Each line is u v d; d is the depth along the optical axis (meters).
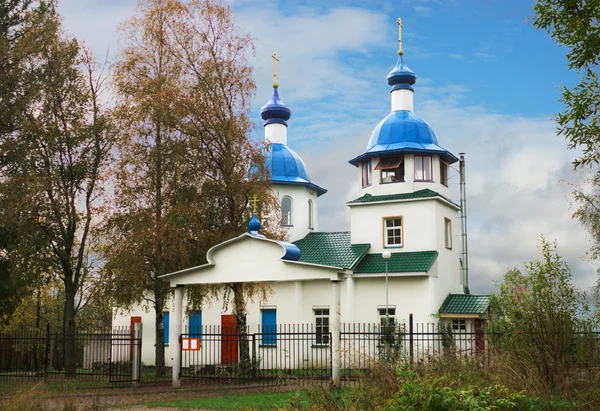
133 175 27.88
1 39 32.59
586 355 14.06
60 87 31.70
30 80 32.00
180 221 26.12
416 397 10.45
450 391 10.50
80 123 31.84
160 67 29.14
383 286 33.84
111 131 31.83
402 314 33.19
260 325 35.12
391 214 35.91
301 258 36.34
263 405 15.18
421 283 33.09
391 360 13.56
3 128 32.19
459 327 33.19
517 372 13.61
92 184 32.25
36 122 31.09
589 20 11.66
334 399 11.75
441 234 35.66
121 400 17.69
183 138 27.64
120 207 27.84
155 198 27.86
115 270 26.30
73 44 32.31
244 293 30.14
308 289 34.62
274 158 40.75
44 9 33.78
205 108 27.78
